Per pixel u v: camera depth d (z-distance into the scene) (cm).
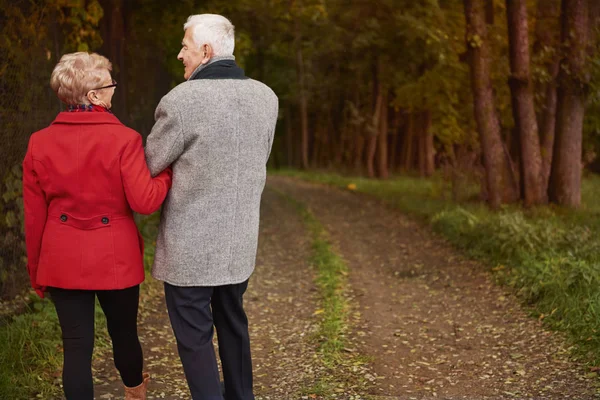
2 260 479
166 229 275
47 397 350
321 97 3409
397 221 1201
